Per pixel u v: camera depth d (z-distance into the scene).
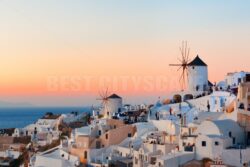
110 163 99.44
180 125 105.44
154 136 103.81
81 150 110.00
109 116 147.62
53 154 115.94
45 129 165.25
